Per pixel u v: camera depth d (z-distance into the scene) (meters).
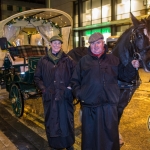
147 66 2.77
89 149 2.79
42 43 9.94
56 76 3.41
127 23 21.16
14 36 8.30
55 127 3.38
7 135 4.60
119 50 3.25
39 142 4.22
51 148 3.93
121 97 3.31
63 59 3.50
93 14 24.61
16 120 5.61
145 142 4.05
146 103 6.52
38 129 4.93
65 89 3.39
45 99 3.47
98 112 2.71
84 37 25.38
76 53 4.58
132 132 4.51
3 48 6.36
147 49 2.78
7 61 6.61
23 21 8.33
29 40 10.66
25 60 6.12
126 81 3.21
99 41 2.71
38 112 6.22
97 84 2.68
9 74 6.30
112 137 2.73
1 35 7.20
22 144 4.13
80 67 2.88
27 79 5.37
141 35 2.82
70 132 3.51
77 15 26.44
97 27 24.45
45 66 3.48
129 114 5.58
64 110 3.42
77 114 5.79
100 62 2.75
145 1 19.31
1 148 3.95
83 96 2.74
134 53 2.97
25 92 5.52
